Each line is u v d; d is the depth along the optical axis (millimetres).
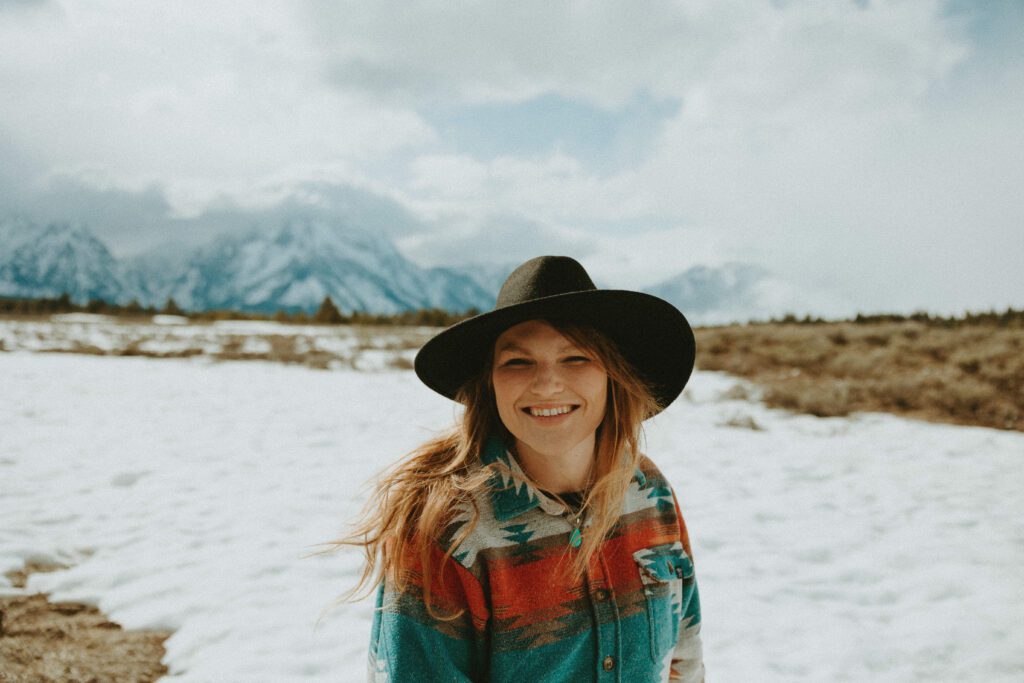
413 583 944
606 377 1083
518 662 975
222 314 58531
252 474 5820
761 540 4551
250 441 7148
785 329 20641
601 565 1072
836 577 3971
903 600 3689
